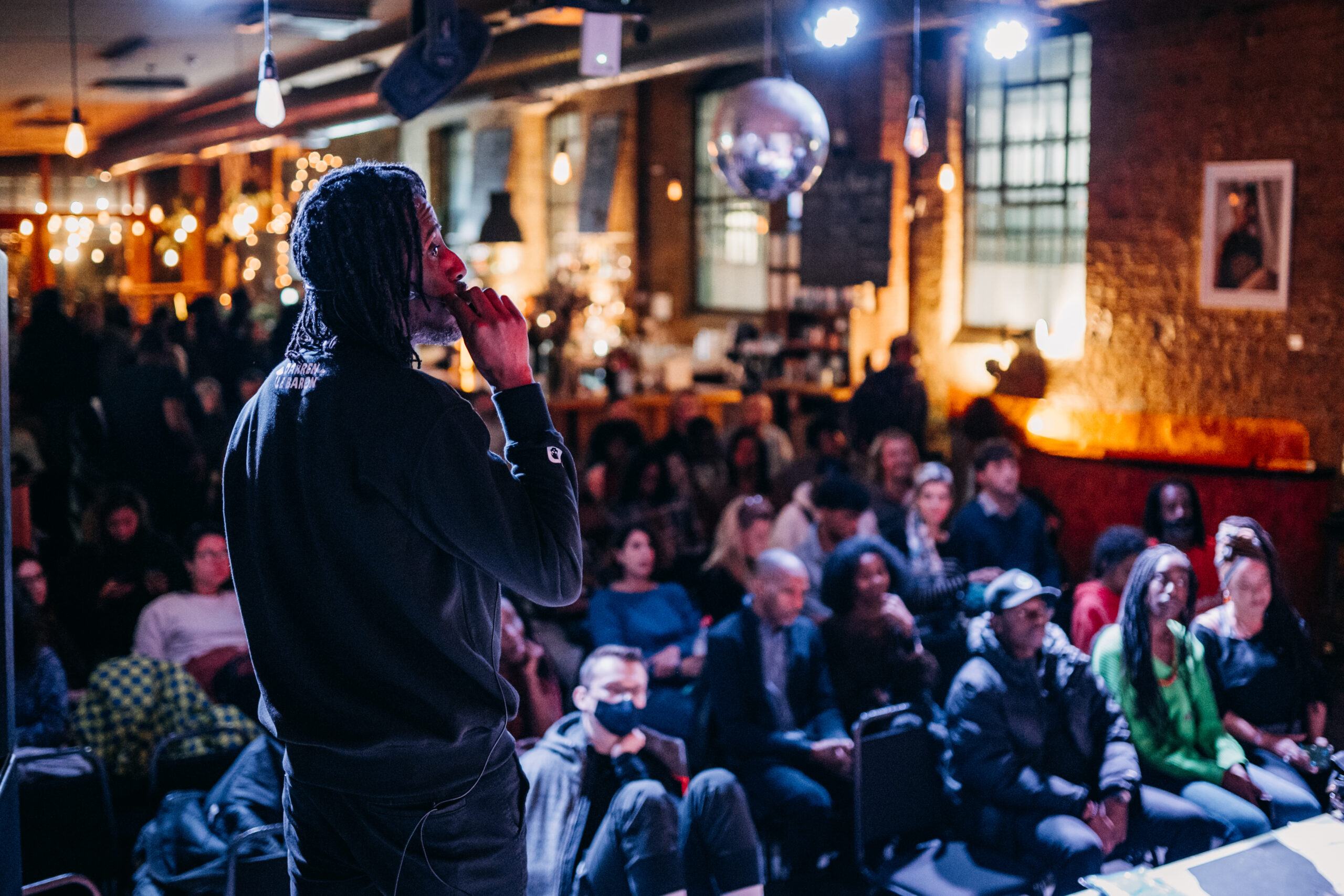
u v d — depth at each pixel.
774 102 4.08
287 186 18.77
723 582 5.68
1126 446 8.09
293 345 1.50
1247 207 7.36
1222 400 7.58
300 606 1.43
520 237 10.48
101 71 11.47
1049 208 9.02
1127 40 8.01
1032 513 5.96
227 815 3.48
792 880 4.16
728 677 4.31
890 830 3.85
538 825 3.38
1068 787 3.69
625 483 6.42
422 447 1.38
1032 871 3.57
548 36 7.98
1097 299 8.34
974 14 6.06
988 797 3.76
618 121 13.47
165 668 4.30
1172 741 3.98
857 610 4.48
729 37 6.73
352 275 1.43
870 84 9.89
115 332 10.60
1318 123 7.00
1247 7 7.30
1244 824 3.71
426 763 1.44
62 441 8.41
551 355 10.77
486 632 1.51
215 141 13.84
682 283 13.17
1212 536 6.52
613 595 5.23
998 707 3.79
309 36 9.38
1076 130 8.77
